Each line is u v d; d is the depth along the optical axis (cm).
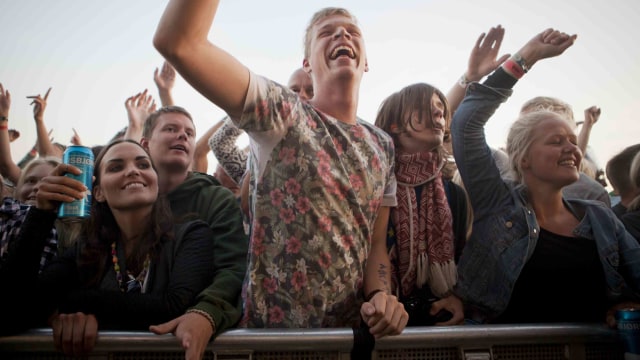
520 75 196
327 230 152
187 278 150
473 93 200
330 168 157
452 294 194
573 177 193
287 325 150
